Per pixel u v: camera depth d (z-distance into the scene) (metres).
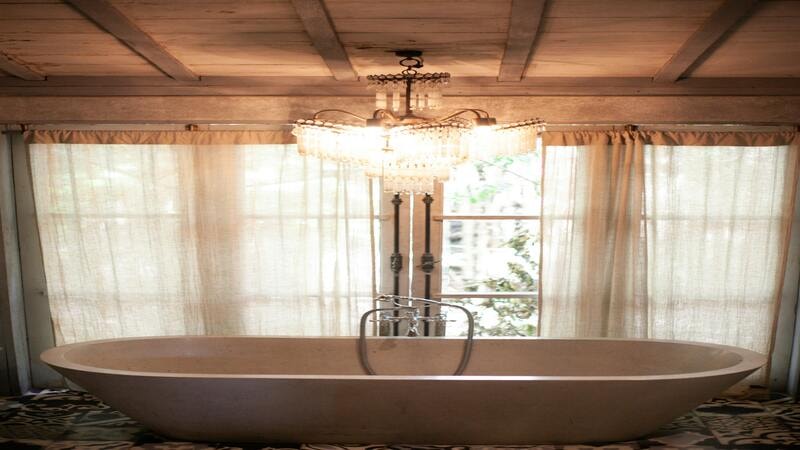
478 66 4.07
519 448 3.68
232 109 4.49
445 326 4.71
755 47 3.60
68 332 4.73
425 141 3.32
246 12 3.06
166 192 4.66
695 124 4.48
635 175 4.51
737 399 4.59
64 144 4.63
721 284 4.60
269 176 4.64
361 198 4.62
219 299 4.67
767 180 4.54
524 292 4.84
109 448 3.67
